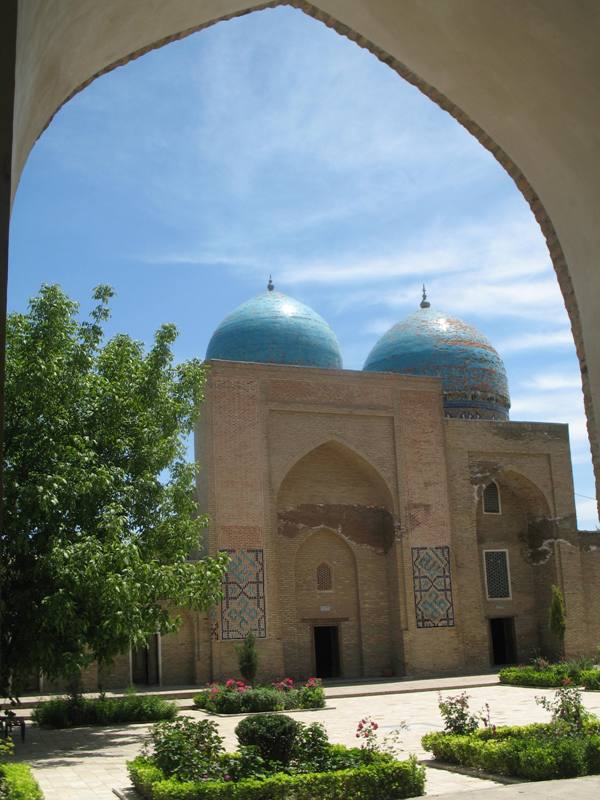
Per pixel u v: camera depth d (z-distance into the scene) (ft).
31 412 40.45
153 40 11.66
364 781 25.05
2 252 5.94
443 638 71.20
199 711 52.13
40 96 9.04
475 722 33.45
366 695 59.36
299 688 55.01
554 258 13.43
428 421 74.79
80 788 28.50
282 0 13.01
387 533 72.69
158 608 43.50
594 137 11.53
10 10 6.03
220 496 65.77
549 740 29.27
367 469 72.59
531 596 78.59
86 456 40.19
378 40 13.37
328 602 70.33
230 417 67.41
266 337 80.18
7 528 37.73
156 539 45.32
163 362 46.96
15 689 39.42
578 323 13.03
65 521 40.19
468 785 27.04
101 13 9.48
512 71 11.91
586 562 78.48
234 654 63.57
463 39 12.03
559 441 79.66
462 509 74.95
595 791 22.25
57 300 41.34
